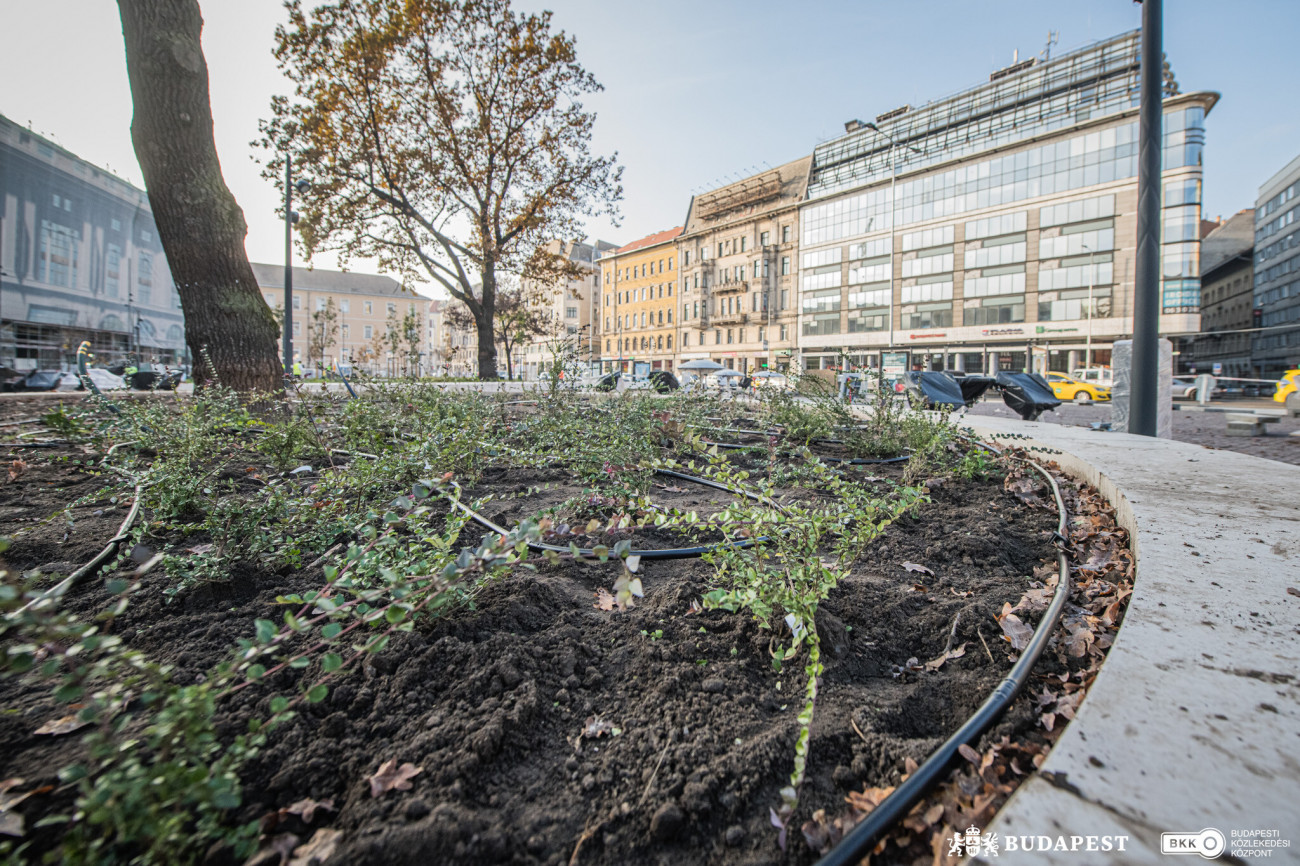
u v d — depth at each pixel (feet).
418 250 64.44
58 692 2.79
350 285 278.05
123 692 4.17
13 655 2.67
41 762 3.75
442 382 29.37
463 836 3.32
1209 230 239.09
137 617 5.67
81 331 48.39
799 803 3.66
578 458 11.59
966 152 133.18
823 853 3.30
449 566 3.71
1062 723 4.22
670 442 16.79
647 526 8.82
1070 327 120.06
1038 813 2.73
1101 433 18.15
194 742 2.88
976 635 5.68
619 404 16.85
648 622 5.94
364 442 12.16
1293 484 10.08
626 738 4.30
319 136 55.47
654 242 207.62
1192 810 2.73
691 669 5.10
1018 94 127.44
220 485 10.27
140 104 17.44
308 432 12.50
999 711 4.28
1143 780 2.93
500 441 13.67
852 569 7.45
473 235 70.23
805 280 162.81
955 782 3.64
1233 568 5.88
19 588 2.72
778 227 169.68
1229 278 223.30
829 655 5.30
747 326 176.76
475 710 4.43
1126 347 22.86
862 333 150.71
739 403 24.18
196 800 2.87
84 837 2.84
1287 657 4.10
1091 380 77.51
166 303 57.06
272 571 6.66
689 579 6.79
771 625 5.61
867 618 6.09
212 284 18.19
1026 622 5.93
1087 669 5.00
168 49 17.29
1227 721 3.38
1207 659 4.08
